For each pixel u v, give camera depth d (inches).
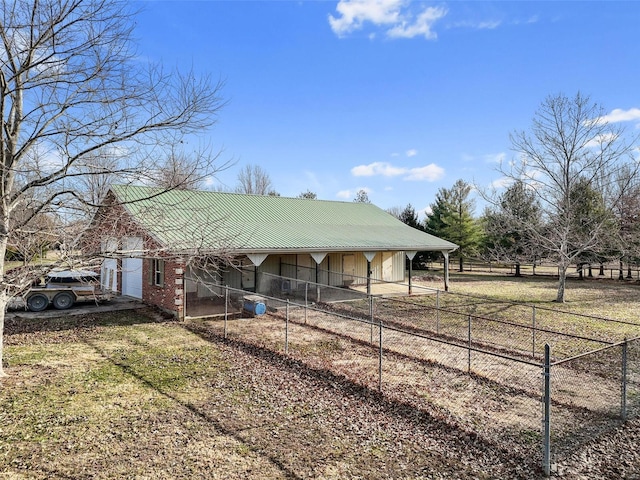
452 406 273.6
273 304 688.4
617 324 549.0
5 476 178.7
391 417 255.0
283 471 188.9
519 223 844.0
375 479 184.1
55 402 267.6
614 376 340.5
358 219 961.5
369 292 757.3
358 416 255.8
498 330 509.7
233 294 756.0
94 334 460.4
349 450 211.5
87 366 346.0
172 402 272.4
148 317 557.6
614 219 925.8
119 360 366.0
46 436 219.6
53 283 591.8
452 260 1743.4
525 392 301.7
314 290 855.7
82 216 325.7
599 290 970.1
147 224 362.0
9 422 235.9
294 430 234.1
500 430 237.9
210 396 284.8
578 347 429.7
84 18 276.8
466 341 454.0
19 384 298.7
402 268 1053.8
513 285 1070.4
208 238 477.4
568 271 1572.3
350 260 943.7
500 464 199.2
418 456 206.5
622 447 217.8
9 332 455.5
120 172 302.2
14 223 299.6
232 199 841.5
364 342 446.3
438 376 335.3
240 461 197.0
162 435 223.5
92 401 271.0
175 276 554.3
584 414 261.7
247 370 344.8
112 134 298.8
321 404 274.4
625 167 974.4
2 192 286.7
